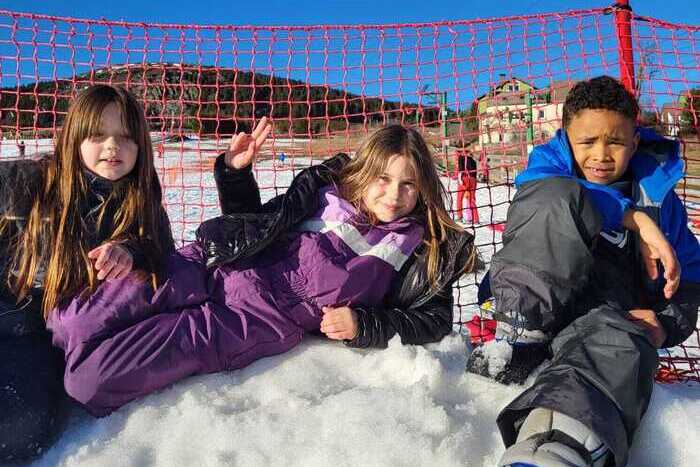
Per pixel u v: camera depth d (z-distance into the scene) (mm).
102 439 1032
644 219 1183
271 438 997
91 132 1190
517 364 1125
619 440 893
